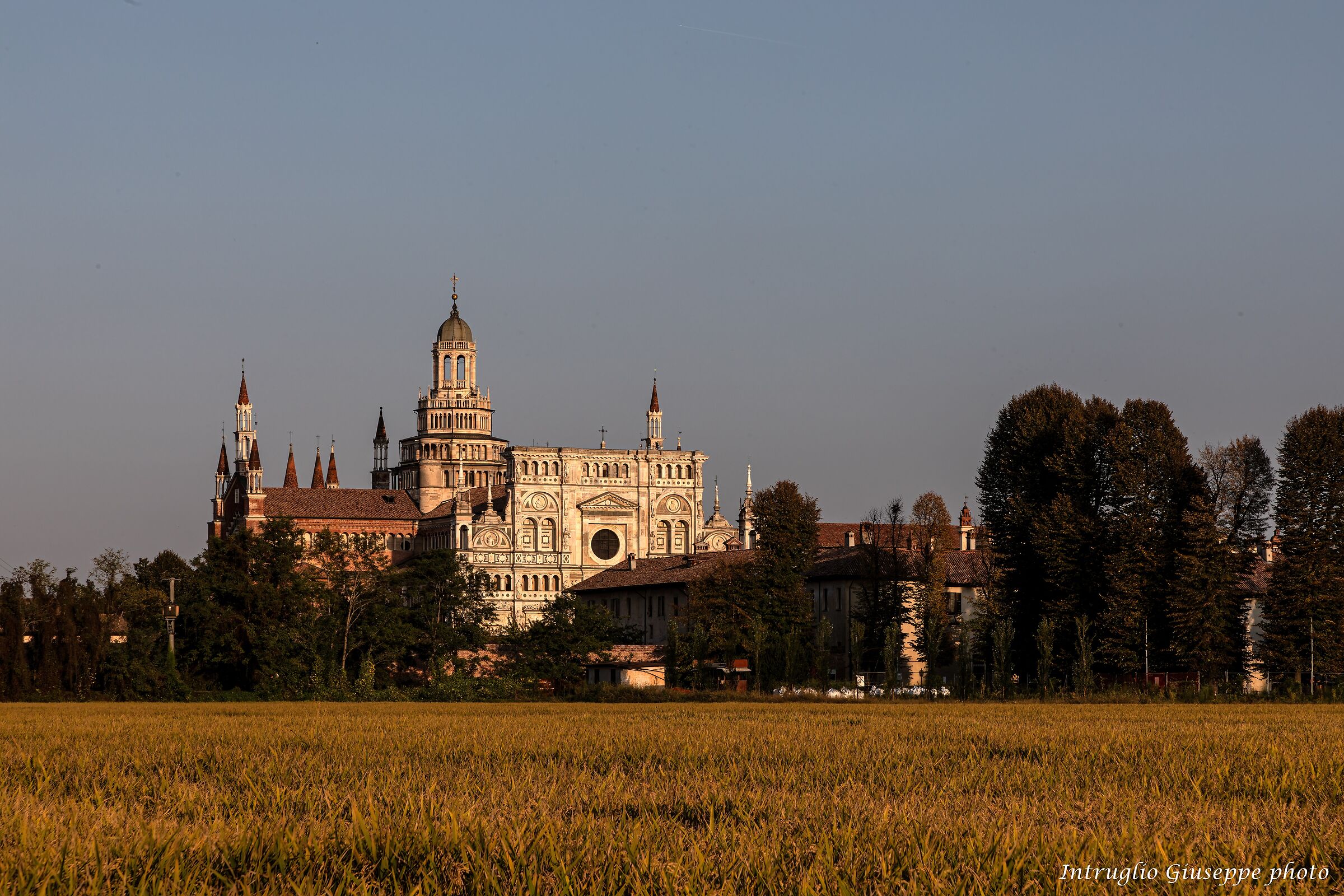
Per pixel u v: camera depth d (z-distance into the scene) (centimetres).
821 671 14412
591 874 2295
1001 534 14488
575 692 12925
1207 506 12488
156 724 6750
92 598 14150
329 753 4625
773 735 5403
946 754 4447
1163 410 13525
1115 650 12488
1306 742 4981
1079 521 13162
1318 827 2780
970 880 2292
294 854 2445
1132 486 12900
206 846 2494
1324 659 12250
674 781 3669
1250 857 2461
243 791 3466
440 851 2477
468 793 3203
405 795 3169
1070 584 13100
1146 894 2239
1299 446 12506
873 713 7900
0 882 2214
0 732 6038
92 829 2645
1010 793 3344
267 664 14500
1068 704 10225
